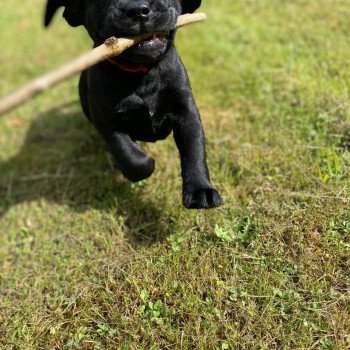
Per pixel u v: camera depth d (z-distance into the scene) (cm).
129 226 66
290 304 50
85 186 76
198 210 62
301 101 78
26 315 57
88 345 52
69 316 55
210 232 59
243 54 98
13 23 141
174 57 60
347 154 65
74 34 129
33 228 72
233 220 60
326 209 58
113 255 61
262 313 49
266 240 56
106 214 68
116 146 60
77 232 67
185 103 60
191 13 62
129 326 52
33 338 53
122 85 58
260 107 82
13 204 78
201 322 50
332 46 93
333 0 109
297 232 56
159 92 59
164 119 61
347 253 53
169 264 56
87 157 83
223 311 51
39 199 78
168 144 76
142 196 69
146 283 55
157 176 71
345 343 46
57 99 104
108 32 51
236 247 56
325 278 52
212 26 110
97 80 59
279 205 60
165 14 52
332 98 76
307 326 48
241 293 51
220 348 48
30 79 115
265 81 86
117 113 59
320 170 63
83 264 61
